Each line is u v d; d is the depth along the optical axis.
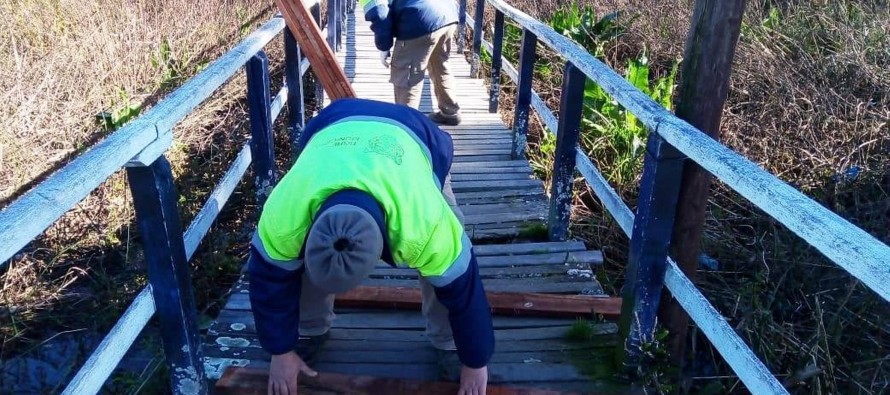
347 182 1.61
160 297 2.06
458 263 1.77
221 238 4.27
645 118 2.18
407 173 1.71
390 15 4.80
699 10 2.28
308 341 2.54
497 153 5.11
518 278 3.21
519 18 4.52
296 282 1.85
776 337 3.35
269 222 1.70
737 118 5.47
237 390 2.29
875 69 5.84
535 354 2.57
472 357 1.99
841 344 3.33
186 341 2.14
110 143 1.69
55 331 3.60
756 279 3.70
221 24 8.00
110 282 3.77
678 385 2.60
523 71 4.67
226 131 5.85
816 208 1.40
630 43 7.71
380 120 1.96
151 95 5.89
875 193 4.68
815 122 5.32
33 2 6.77
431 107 6.26
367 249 1.48
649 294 2.29
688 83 2.36
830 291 3.62
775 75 5.95
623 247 4.36
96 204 4.33
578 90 3.31
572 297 2.89
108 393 3.08
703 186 2.40
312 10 6.22
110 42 6.07
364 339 2.64
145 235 1.97
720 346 1.88
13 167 4.49
